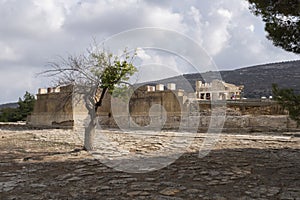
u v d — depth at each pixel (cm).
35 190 620
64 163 951
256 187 633
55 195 582
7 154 1167
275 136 1694
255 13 836
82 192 605
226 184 662
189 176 750
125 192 604
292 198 550
